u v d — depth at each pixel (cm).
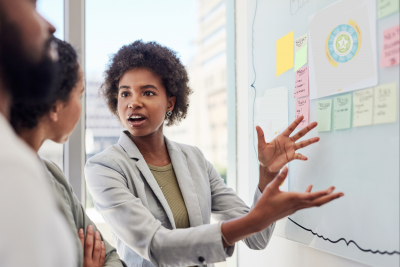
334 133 94
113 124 164
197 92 593
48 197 38
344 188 90
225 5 172
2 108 46
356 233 85
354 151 86
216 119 576
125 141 113
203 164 125
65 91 67
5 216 32
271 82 126
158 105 109
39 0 51
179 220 108
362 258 83
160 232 88
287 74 116
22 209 33
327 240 96
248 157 144
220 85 554
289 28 115
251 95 142
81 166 153
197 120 595
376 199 80
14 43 43
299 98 109
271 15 127
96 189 100
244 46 153
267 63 129
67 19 154
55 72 53
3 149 35
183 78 127
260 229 74
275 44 124
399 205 74
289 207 70
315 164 101
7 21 42
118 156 107
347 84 89
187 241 82
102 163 103
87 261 85
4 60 43
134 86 108
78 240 78
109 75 119
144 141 114
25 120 59
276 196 70
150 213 95
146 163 110
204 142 595
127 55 112
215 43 550
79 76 73
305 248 107
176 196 111
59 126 70
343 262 91
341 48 91
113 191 96
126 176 103
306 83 105
